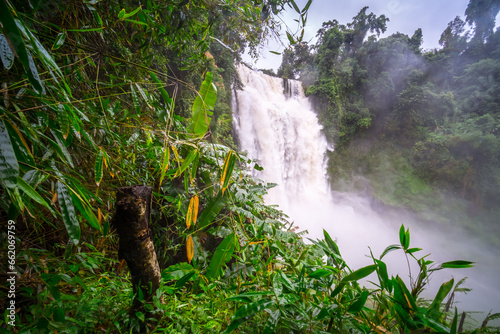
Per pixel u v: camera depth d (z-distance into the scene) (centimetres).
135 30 202
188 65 227
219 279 158
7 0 51
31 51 80
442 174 2120
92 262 112
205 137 109
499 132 2112
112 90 185
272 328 87
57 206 117
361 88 2380
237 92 1416
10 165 50
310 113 1981
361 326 95
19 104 82
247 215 194
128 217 99
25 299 99
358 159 2262
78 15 157
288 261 161
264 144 1498
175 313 111
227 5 185
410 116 2294
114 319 106
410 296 83
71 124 79
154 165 194
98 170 93
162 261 210
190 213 98
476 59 2778
